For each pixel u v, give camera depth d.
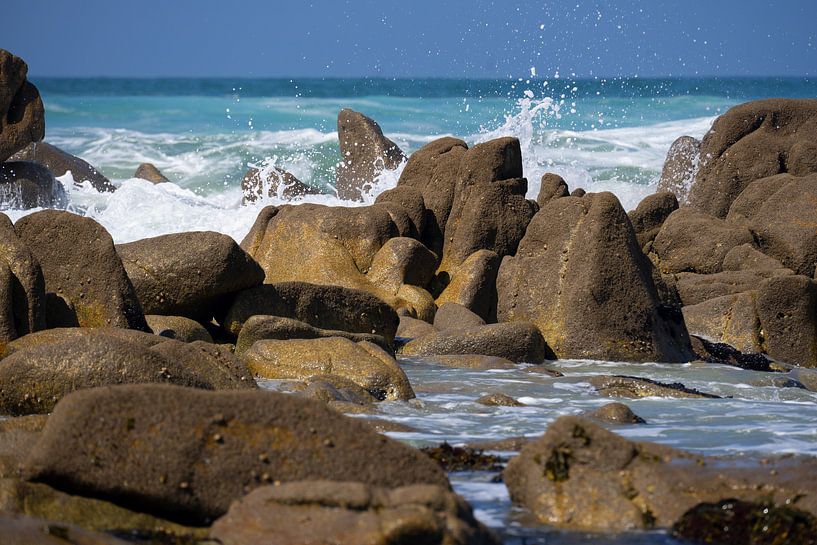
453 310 29.30
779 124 40.03
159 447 11.53
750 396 22.05
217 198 57.56
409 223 33.97
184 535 11.07
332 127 88.25
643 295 27.45
